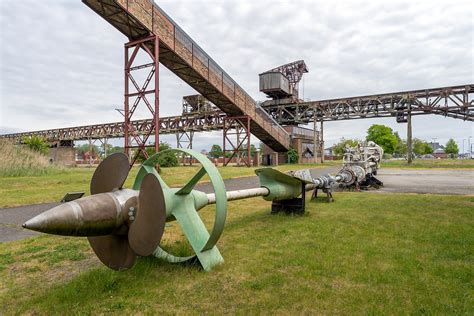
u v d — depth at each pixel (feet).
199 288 12.79
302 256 16.39
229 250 17.69
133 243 13.24
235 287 12.87
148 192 12.89
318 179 34.17
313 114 145.28
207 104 140.56
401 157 302.45
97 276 13.85
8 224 25.67
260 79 150.92
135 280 13.61
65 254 17.69
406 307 10.95
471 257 15.85
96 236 13.33
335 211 28.89
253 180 61.31
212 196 18.63
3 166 58.29
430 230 21.11
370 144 54.49
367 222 23.95
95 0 53.06
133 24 60.03
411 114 124.16
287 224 24.02
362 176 46.73
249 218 26.73
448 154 353.51
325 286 12.80
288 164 142.82
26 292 13.00
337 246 18.02
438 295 11.81
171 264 15.48
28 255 17.74
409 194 40.19
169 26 65.05
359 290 12.37
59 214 11.25
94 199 12.56
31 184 47.91
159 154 16.49
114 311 11.07
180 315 10.75
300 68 166.71
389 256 16.19
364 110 131.34
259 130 116.98
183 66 71.05
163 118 142.92
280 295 12.05
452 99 112.88
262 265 15.21
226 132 113.50
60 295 12.07
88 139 170.91
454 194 40.22
